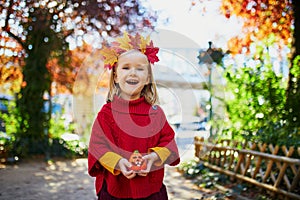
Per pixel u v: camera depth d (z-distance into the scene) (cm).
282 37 846
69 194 551
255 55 699
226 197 516
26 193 553
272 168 525
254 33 872
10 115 909
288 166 497
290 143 505
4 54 976
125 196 230
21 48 975
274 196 492
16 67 995
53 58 916
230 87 638
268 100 612
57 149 933
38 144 913
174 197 527
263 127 583
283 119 572
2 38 956
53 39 909
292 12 752
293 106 570
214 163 663
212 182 602
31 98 911
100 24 885
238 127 627
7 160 847
